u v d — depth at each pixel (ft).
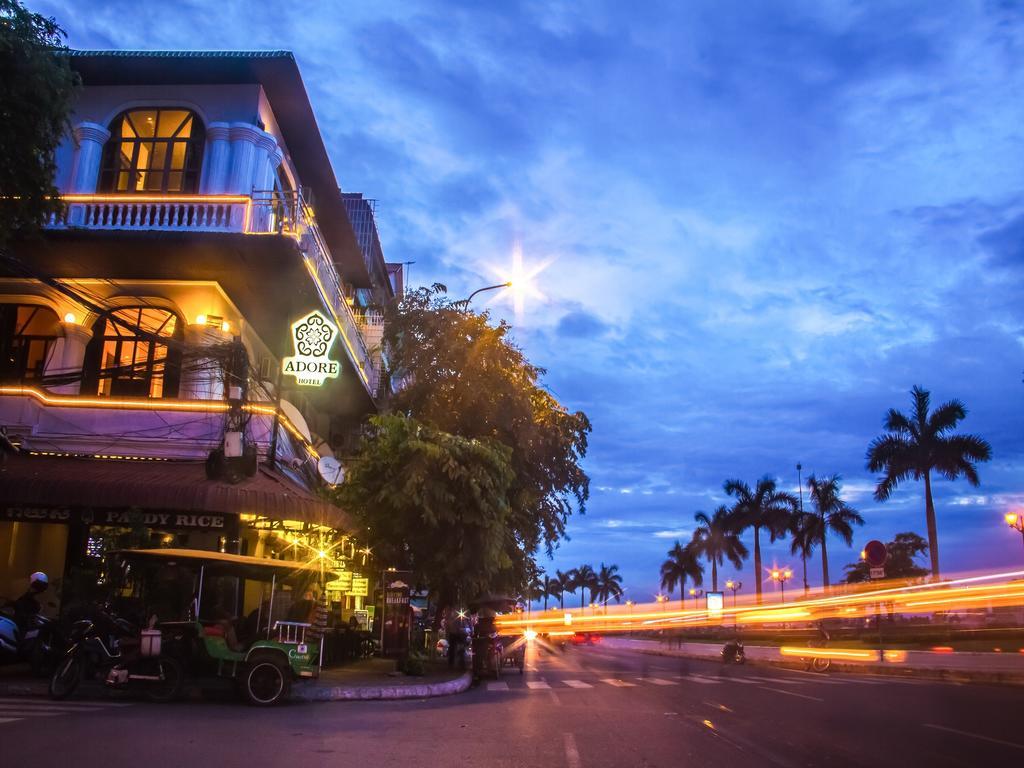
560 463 98.27
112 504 52.13
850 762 27.81
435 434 72.43
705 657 117.39
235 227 59.67
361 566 76.89
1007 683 64.23
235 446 55.47
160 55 63.98
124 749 27.20
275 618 50.70
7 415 59.26
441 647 98.73
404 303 92.02
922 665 77.15
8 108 40.11
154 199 60.13
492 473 72.69
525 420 90.02
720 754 29.43
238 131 64.39
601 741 32.42
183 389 63.05
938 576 145.89
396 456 71.51
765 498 224.33
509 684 64.95
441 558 69.82
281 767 25.27
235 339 59.41
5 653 47.32
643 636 288.51
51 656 47.32
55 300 63.21
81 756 25.63
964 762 27.76
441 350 89.20
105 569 50.24
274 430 62.23
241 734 31.96
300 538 72.54
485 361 89.51
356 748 29.68
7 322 64.59
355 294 105.29
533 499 88.63
